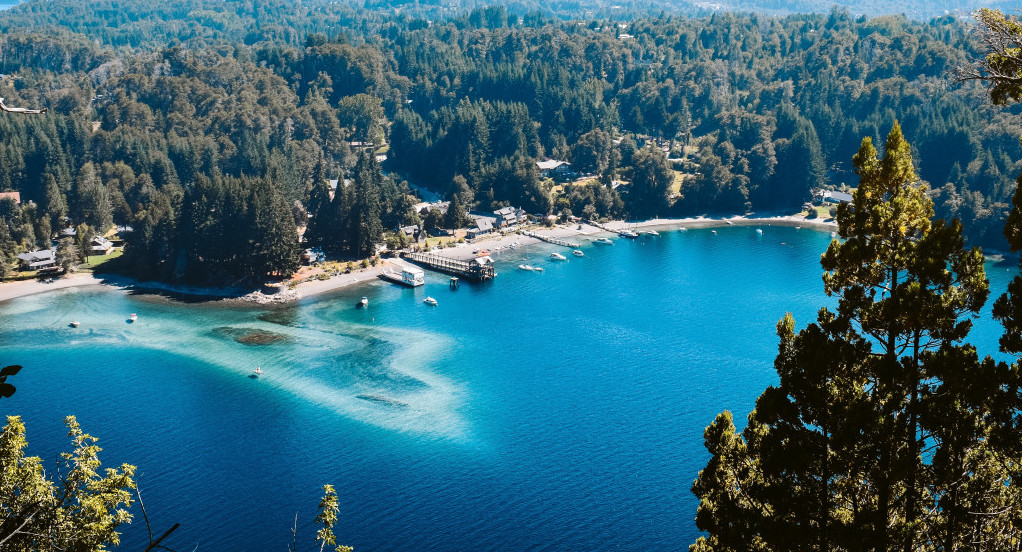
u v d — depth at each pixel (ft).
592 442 392.27
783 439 128.98
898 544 122.62
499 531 318.86
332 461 374.22
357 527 321.32
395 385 465.06
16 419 134.62
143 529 318.86
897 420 122.62
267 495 345.31
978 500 124.57
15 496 127.44
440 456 378.32
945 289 122.21
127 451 382.63
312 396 449.06
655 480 355.97
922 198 127.03
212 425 411.54
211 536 315.37
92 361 501.97
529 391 456.04
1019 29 115.34
